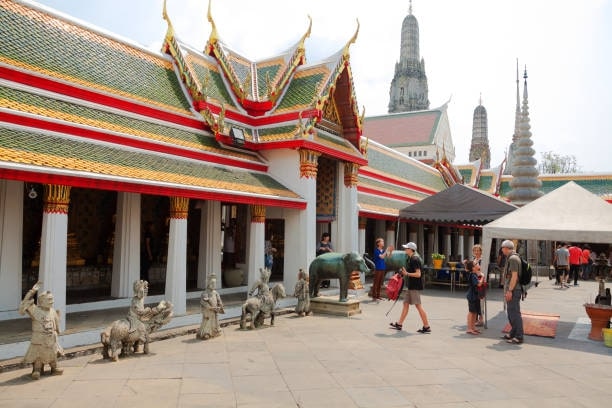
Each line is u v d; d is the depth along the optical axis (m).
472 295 11.44
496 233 12.65
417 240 29.73
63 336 8.95
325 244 17.06
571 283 25.88
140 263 14.46
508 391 7.11
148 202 16.14
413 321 12.98
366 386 7.21
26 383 7.11
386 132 54.91
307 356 8.97
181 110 14.66
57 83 11.27
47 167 8.64
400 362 8.64
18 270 10.92
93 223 14.64
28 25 11.71
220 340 10.29
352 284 18.88
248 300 11.62
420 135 52.12
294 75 18.23
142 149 12.34
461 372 8.07
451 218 20.53
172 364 8.27
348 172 18.67
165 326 11.00
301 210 15.96
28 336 8.76
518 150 38.75
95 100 12.14
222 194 12.50
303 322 12.57
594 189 45.03
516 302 10.57
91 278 14.45
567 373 8.17
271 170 16.53
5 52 10.58
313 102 16.20
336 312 13.74
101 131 11.33
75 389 6.86
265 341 10.22
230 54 18.42
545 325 11.48
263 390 6.95
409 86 89.56
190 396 6.64
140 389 6.91
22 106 10.02
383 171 28.58
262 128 17.05
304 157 15.92
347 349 9.58
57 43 12.15
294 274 15.97
